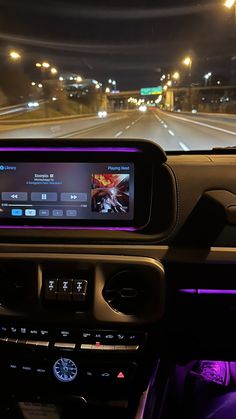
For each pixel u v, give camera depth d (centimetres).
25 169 56
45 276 53
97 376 51
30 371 52
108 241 54
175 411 60
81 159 55
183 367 66
